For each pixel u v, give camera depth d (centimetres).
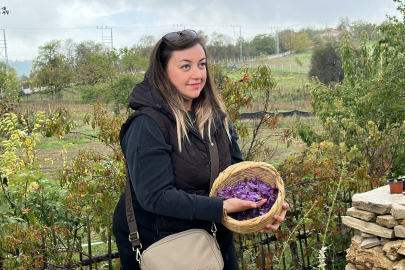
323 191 310
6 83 2888
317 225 311
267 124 363
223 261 176
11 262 230
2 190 277
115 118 326
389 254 224
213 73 362
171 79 168
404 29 617
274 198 172
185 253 156
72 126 335
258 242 300
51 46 5344
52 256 257
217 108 188
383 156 415
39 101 3875
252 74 347
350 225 250
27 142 397
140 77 2647
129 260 178
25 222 269
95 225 291
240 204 160
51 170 1094
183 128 163
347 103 627
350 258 251
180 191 156
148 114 161
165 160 158
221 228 183
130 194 174
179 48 165
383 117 547
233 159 200
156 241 167
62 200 287
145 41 3238
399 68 559
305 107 2623
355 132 477
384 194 251
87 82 3788
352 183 313
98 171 303
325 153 317
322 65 4162
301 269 333
